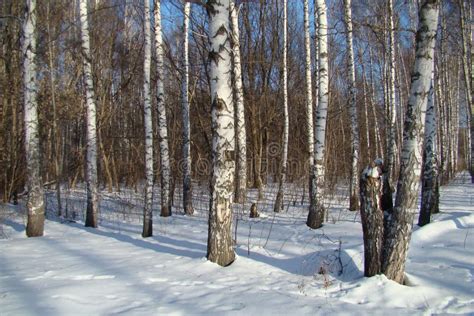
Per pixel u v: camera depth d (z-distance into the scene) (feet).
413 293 15.24
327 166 58.44
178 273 19.01
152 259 22.04
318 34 31.86
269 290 16.43
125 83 66.64
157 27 40.22
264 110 65.82
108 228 35.19
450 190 61.57
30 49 31.07
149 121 30.27
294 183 64.54
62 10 53.62
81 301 15.16
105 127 67.92
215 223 20.40
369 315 13.60
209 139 61.93
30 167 31.22
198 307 14.49
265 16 62.90
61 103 54.34
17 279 18.28
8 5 50.31
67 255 23.66
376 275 16.35
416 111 16.24
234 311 14.06
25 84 31.12
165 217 41.14
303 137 68.95
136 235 30.94
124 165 74.95
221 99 20.20
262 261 21.01
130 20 68.95
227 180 20.42
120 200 51.80
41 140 55.31
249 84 62.49
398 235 16.33
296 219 37.52
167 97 63.16
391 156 46.60
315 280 17.78
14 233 32.78
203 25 49.75
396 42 55.98
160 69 40.96
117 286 17.03
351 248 20.22
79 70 58.80
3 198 49.29
